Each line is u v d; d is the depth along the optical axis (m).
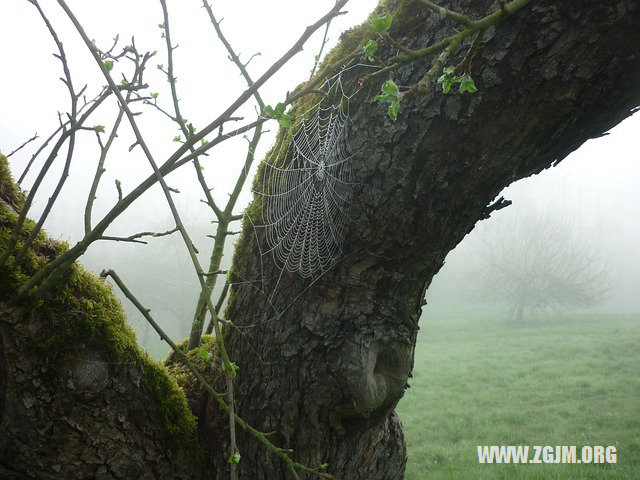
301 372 1.96
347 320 1.96
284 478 2.02
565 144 1.85
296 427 2.00
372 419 2.06
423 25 1.74
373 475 2.23
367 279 1.96
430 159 1.75
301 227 2.14
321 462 2.04
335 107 1.92
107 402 1.77
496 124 1.69
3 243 1.71
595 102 1.68
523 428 9.18
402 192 1.81
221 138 1.48
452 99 1.67
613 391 11.11
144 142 1.44
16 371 1.65
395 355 2.01
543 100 1.64
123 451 1.81
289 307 2.00
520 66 1.60
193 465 2.03
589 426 8.85
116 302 1.92
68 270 1.79
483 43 1.61
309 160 2.08
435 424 9.62
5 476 1.72
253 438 2.03
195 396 2.21
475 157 1.74
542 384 12.21
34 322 1.67
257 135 2.42
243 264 2.15
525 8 1.55
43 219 1.55
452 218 1.89
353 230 1.90
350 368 1.92
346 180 1.87
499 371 14.14
